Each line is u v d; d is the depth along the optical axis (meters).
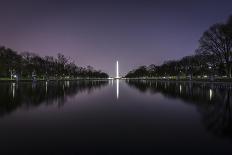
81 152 10.50
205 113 21.27
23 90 52.38
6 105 26.73
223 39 86.62
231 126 15.66
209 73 122.38
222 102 29.67
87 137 12.88
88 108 24.95
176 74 173.88
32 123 16.62
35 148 11.02
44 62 151.75
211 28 89.69
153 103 29.69
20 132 13.97
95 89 63.47
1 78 126.31
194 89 56.34
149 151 10.61
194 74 143.88
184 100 32.66
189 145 11.44
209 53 92.75
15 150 10.77
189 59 149.88
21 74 133.62
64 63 172.75
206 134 13.54
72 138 12.67
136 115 20.31
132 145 11.45
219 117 19.16
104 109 24.28
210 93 43.56
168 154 10.24
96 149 10.88
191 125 16.00
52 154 10.28
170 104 28.41
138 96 40.59
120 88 69.50
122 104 28.80
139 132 14.01
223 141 12.10
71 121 17.47
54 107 25.56
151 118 18.83
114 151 10.62
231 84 78.12
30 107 25.31
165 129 14.84
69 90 56.25
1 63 112.44
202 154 10.25
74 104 28.64
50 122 17.06
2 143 11.79
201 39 93.19
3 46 121.62
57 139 12.51
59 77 172.75
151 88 66.62
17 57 126.19
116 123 16.75
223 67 97.62
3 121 17.36
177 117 19.25
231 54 88.06
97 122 17.12
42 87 66.44
